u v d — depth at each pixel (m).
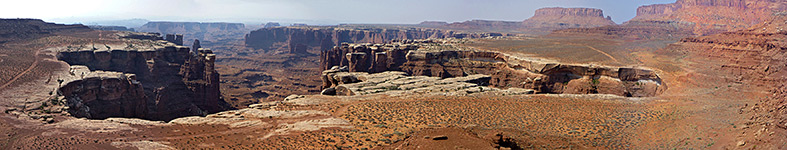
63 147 37.41
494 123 44.34
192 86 147.00
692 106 32.16
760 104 27.19
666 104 37.19
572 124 42.12
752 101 27.86
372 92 71.62
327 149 37.03
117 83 92.75
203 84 146.25
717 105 29.34
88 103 86.31
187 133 42.44
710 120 28.95
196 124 45.88
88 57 138.38
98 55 139.62
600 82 82.25
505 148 32.81
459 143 34.25
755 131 25.30
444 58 147.75
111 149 36.97
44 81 81.62
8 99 62.12
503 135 38.38
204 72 148.75
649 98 45.25
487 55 135.38
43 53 128.38
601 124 40.53
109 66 142.25
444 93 66.62
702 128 28.81
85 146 37.69
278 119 48.22
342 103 57.72
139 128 44.22
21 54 122.69
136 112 98.88
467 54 143.12
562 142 36.41
